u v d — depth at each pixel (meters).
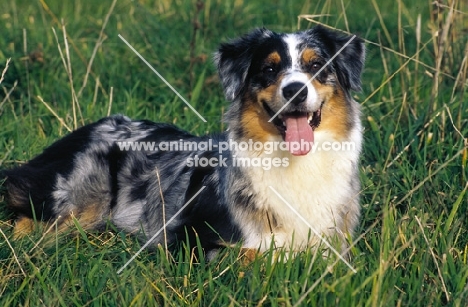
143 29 11.11
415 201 6.71
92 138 7.25
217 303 5.30
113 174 7.07
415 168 7.26
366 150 7.67
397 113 8.27
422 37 10.82
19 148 7.87
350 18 11.97
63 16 11.75
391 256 5.41
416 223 6.21
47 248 6.09
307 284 5.34
